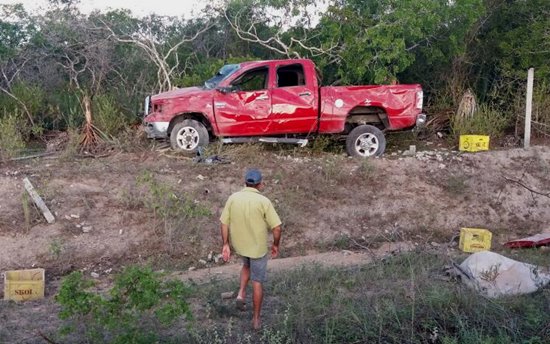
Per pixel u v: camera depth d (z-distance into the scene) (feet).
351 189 36.88
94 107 47.19
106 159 39.09
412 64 51.26
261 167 37.99
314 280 25.46
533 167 40.63
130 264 30.22
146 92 52.54
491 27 53.01
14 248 30.22
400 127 40.73
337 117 40.04
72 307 17.35
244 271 22.56
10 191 33.63
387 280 24.94
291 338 19.44
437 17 45.21
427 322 20.25
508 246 33.42
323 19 47.70
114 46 56.49
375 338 19.66
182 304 17.72
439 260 28.04
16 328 21.54
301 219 34.42
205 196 34.88
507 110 48.34
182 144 39.75
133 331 18.07
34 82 55.83
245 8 54.95
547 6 49.32
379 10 46.91
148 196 33.86
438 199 37.14
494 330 20.07
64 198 33.45
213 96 39.40
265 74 40.37
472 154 41.42
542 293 22.56
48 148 42.50
